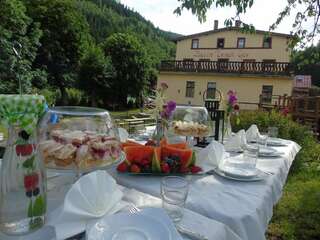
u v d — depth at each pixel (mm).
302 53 4906
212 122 2389
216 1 3512
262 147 2340
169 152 1498
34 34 15664
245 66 17078
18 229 835
